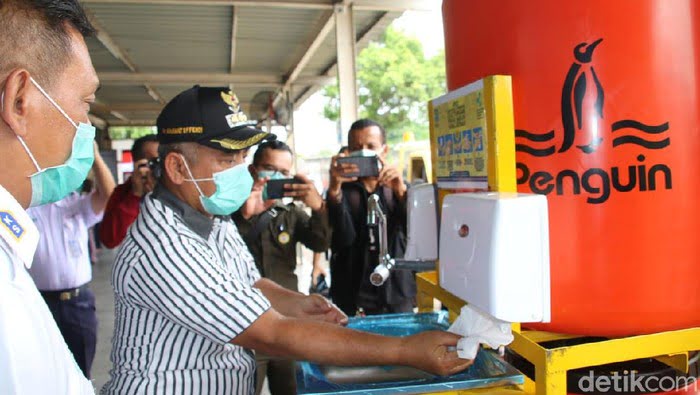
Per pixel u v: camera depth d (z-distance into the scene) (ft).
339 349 3.21
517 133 2.92
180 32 21.11
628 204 2.71
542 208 2.49
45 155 2.34
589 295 2.80
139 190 8.13
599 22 2.68
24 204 2.39
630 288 2.74
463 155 3.17
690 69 2.74
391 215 7.38
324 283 10.95
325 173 29.53
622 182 2.71
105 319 16.01
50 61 2.26
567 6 2.72
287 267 7.73
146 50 24.07
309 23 19.95
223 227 4.39
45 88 2.27
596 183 2.74
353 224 7.47
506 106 2.76
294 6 16.25
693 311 2.81
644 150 2.69
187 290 3.41
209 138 3.89
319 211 7.37
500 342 2.81
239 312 3.38
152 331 3.68
